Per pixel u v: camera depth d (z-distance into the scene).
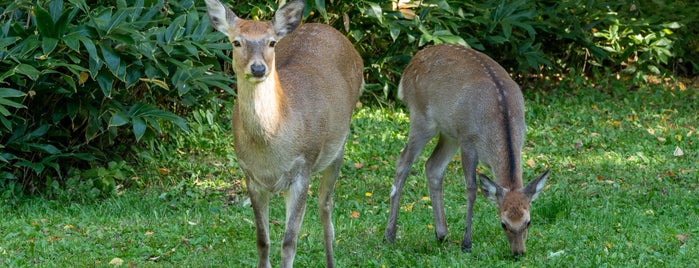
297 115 5.91
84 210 8.05
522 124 7.43
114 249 6.94
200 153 10.12
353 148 10.29
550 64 12.35
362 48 11.88
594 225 7.54
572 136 10.95
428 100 7.74
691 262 6.53
